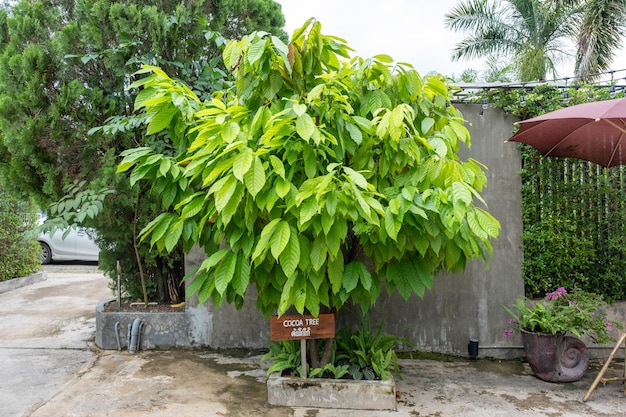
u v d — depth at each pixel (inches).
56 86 169.5
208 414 124.4
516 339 171.0
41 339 190.9
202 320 179.5
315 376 133.6
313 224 104.5
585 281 168.9
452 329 173.0
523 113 170.2
